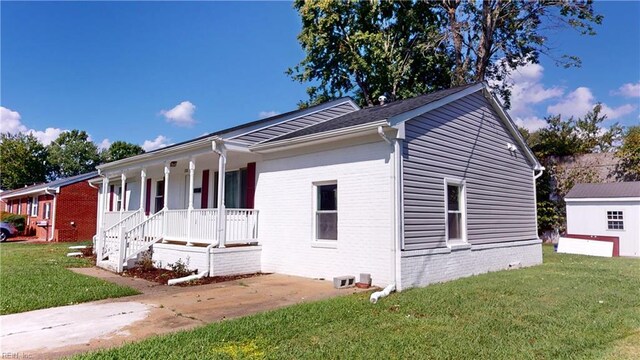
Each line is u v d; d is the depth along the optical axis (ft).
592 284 27.73
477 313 19.58
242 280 31.24
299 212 33.83
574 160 76.43
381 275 27.58
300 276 33.01
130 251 39.24
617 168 72.18
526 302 21.90
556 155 78.43
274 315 19.43
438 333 16.42
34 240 83.15
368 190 28.94
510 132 42.32
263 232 36.70
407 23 76.33
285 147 34.19
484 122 38.09
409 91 75.41
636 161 70.13
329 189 32.30
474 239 34.55
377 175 28.48
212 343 15.35
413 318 18.76
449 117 33.24
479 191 36.11
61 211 80.64
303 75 82.02
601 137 115.85
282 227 35.12
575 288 26.13
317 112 44.55
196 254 34.04
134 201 64.08
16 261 43.01
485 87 37.24
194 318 19.76
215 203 46.14
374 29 78.02
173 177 54.44
